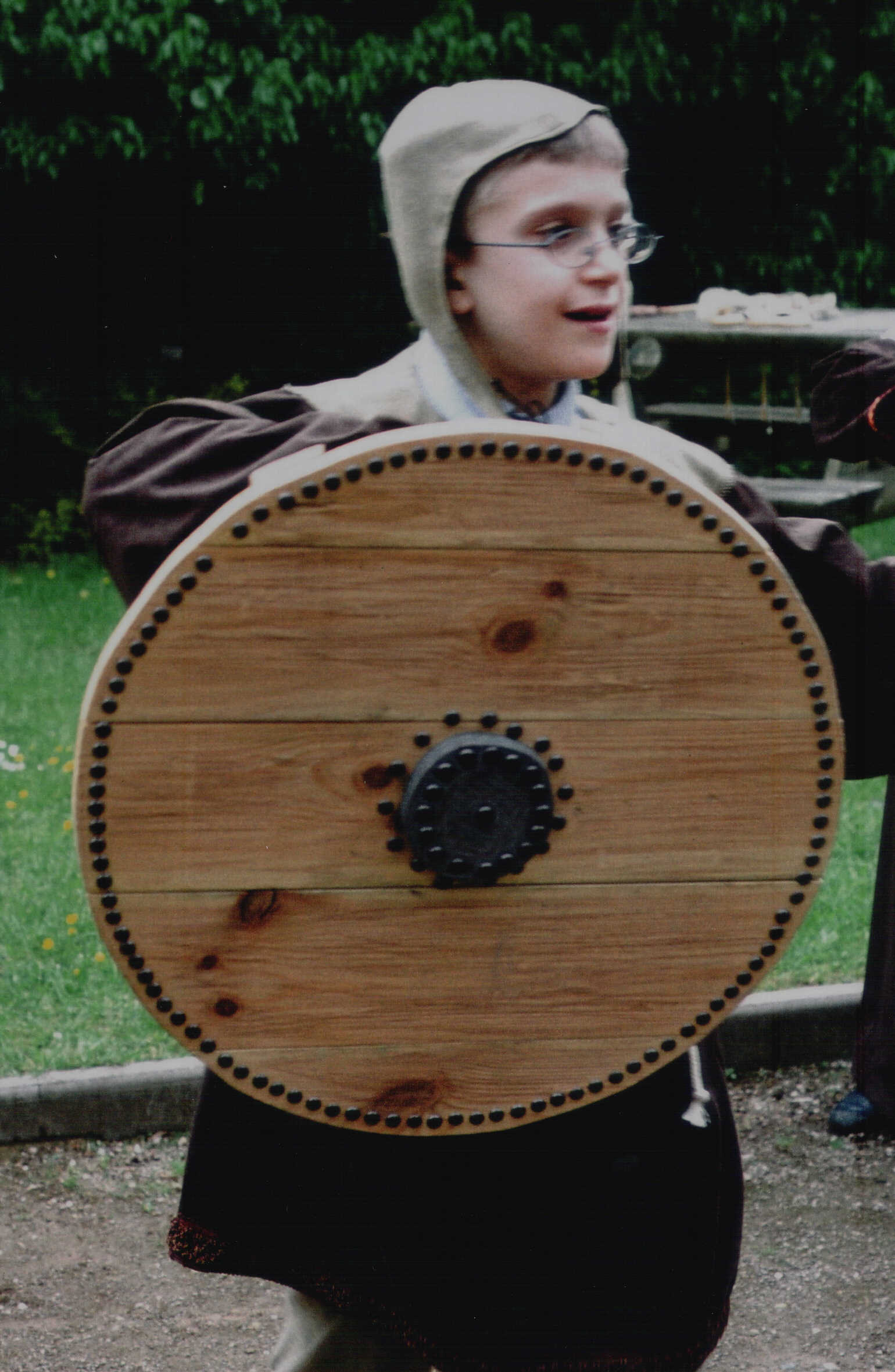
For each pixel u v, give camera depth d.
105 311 8.36
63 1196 3.11
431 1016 1.43
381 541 1.33
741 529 1.37
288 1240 1.67
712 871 1.43
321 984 1.41
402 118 1.52
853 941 3.89
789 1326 2.69
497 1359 1.67
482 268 1.50
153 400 8.48
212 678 1.33
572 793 1.40
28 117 7.76
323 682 1.35
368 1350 1.79
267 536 1.31
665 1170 1.66
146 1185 3.14
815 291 8.80
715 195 8.66
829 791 1.43
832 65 8.40
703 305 6.69
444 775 1.35
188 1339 2.68
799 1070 3.58
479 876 1.38
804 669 1.41
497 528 1.34
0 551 8.27
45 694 5.89
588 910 1.43
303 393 1.64
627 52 8.22
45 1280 2.84
